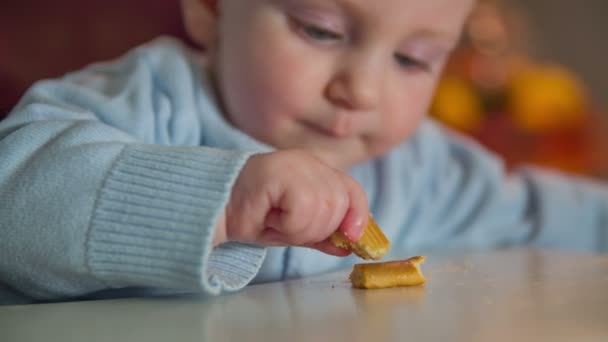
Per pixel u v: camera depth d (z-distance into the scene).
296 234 0.35
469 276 0.37
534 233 0.58
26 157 0.37
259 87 0.46
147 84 0.45
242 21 0.46
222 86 0.48
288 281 0.38
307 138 0.46
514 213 0.59
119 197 0.34
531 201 0.60
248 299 0.33
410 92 0.47
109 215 0.34
